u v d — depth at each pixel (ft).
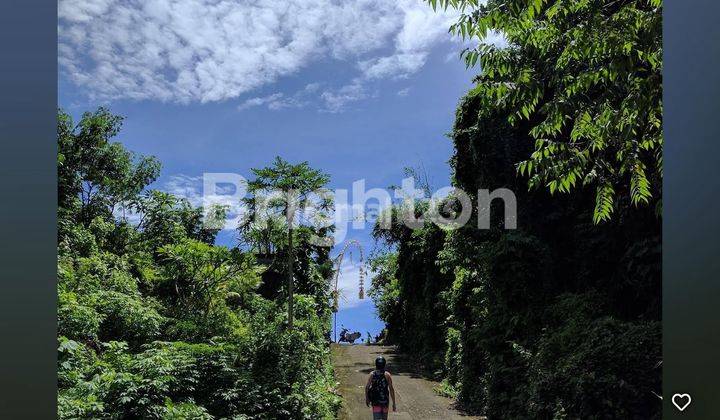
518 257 33.09
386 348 93.50
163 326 36.88
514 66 15.67
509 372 31.71
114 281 37.96
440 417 35.68
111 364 22.62
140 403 19.61
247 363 31.89
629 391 19.94
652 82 13.15
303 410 28.50
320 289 64.13
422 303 70.28
